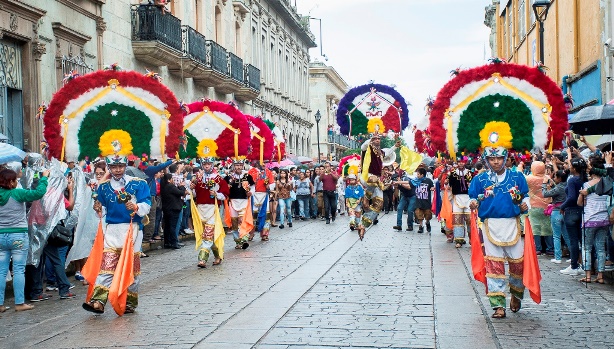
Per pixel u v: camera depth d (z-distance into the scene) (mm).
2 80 18062
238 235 17625
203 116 17172
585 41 27078
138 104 10477
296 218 31188
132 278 9625
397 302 10141
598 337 8133
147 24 25984
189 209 21562
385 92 17562
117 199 9633
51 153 10547
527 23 39625
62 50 20750
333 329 8516
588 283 11984
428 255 15750
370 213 16344
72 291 12258
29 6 18734
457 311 9523
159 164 18078
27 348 8070
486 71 10094
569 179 12828
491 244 9273
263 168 20359
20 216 10562
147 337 8336
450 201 18406
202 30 33344
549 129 10008
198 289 11617
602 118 13375
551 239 15992
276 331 8461
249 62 42500
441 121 10195
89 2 22516
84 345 8078
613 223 11461
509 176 9359
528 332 8359
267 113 47188
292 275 12797
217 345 7855
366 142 16156
